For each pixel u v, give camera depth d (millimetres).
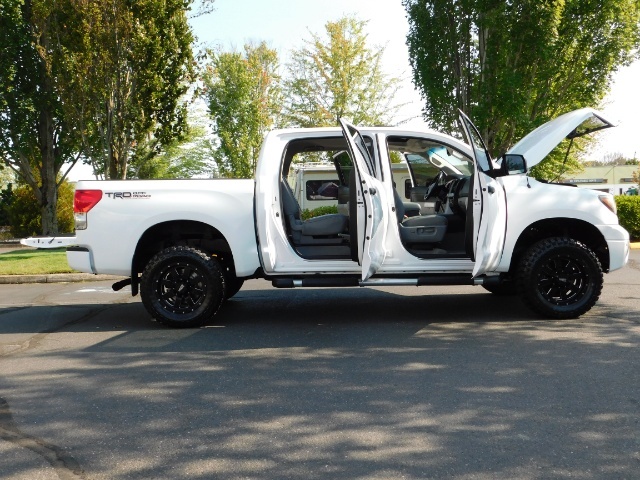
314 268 6664
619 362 5160
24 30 23516
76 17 17672
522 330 6402
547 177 24500
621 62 17562
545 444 3559
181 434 3816
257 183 6559
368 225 6008
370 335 6352
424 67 17656
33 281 12922
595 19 16797
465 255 6719
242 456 3480
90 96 18547
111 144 18859
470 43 17469
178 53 18672
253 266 6762
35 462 3451
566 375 4836
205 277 6777
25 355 5859
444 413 4070
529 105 18094
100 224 6727
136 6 17578
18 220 29812
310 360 5449
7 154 26016
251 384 4793
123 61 17922
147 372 5188
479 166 6328
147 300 6789
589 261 6746
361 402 4320
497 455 3424
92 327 7141
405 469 3277
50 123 26125
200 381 4902
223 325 7008
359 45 36188
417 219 6961
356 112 36781
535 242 6965
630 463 3303
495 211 6418
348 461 3387
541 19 15961
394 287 9719
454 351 5625
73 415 4184
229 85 42750
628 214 17156
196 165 46062
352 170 6445
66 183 31828
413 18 17781
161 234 7215
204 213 6707
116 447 3641
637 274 10633
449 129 18203
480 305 7930
